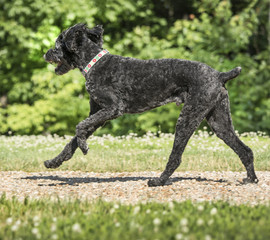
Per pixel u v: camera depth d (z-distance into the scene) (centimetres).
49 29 1945
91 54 789
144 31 2055
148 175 948
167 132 2027
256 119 2062
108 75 776
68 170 1027
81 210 584
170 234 464
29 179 902
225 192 738
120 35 2178
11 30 1955
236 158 1083
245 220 514
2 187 813
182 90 756
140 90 766
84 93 2073
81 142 773
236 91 2025
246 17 2136
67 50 801
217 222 505
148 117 1950
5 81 2070
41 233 480
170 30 2131
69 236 464
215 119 778
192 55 2000
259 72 2123
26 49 2041
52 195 732
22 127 1955
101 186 810
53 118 1986
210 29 2086
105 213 568
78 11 1969
